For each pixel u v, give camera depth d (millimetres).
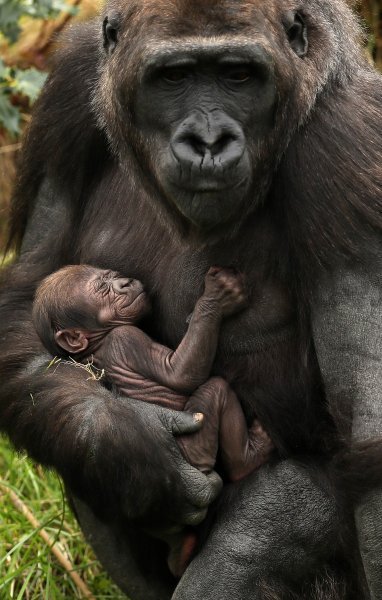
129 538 11180
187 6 9250
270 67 9320
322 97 9898
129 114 9898
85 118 11031
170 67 9281
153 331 10875
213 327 10234
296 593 10469
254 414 10609
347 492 9812
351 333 9727
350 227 9633
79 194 11352
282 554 10328
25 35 18344
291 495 10359
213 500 10391
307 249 9828
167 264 10688
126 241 10945
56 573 12891
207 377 10375
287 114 9719
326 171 9727
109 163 11203
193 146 9141
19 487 14031
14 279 11594
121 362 10453
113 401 10094
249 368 10516
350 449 9781
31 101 17562
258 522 10344
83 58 11117
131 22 9680
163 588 11453
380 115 9977
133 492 9984
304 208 9805
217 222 9414
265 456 10562
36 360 10812
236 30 9203
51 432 10125
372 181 9664
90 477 10039
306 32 9820
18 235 12000
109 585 12852
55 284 10797
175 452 10062
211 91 9320
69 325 10680
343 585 10461
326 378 9977
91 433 9938
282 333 10430
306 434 10578
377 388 9617
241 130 9188
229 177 9070
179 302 10570
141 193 10812
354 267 9680
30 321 11219
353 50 10438
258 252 10320
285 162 9906
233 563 10305
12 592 12312
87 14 18016
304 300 10078
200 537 10641
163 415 10109
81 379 10367
